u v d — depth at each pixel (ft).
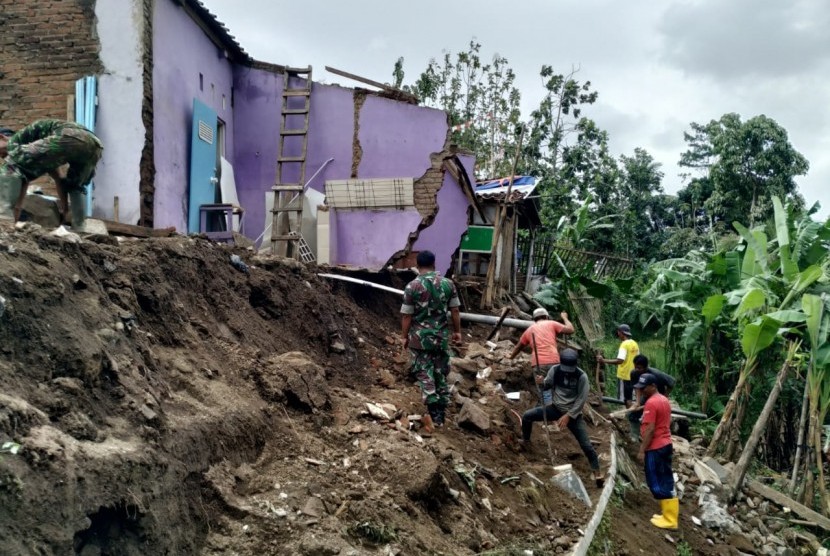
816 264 43.60
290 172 36.65
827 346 35.73
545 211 83.92
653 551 24.20
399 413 21.54
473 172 41.47
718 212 95.35
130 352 13.69
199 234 23.38
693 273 52.80
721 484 34.14
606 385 50.98
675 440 39.09
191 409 14.06
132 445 11.32
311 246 34.42
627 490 28.60
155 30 27.48
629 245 98.73
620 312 71.20
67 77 26.58
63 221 19.47
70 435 10.48
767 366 44.04
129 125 26.32
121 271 16.20
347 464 16.48
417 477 16.76
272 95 36.91
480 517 18.44
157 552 10.61
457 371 28.68
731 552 28.32
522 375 31.68
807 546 31.96
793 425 43.45
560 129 91.30
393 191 33.76
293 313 23.93
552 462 25.31
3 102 26.68
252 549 12.23
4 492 8.39
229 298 21.01
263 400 17.17
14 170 17.89
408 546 14.48
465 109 92.07
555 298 52.95
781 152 89.61
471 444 23.00
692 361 52.90
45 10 26.71
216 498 12.81
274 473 14.64
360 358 26.32
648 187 126.82
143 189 26.40
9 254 12.32
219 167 33.99
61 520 8.97
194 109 30.81
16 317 11.27
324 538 12.94
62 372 11.55
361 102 36.63
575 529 21.22
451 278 41.93
